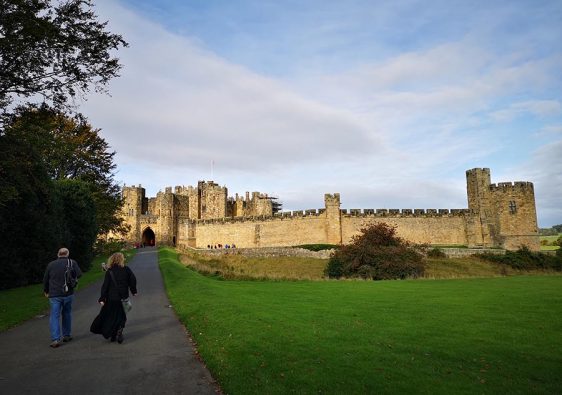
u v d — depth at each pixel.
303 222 74.31
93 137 49.94
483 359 10.46
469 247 66.62
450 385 8.67
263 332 12.48
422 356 10.60
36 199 27.92
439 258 57.31
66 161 46.41
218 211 100.62
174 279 28.33
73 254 37.50
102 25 18.56
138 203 98.62
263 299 19.94
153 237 103.19
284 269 52.81
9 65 17.84
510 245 71.44
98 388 8.47
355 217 72.19
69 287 12.14
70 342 12.20
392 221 72.12
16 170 21.95
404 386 8.52
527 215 71.81
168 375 9.25
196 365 9.96
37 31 16.55
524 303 18.88
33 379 8.98
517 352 11.03
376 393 8.16
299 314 15.83
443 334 12.86
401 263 39.56
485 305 18.36
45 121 21.11
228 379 8.75
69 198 37.50
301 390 8.16
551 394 8.31
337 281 32.59
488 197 73.31
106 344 11.95
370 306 18.06
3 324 14.27
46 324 14.75
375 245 41.72
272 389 8.15
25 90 18.88
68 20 17.95
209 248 76.31
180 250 73.75
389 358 10.33
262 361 9.87
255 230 79.31
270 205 102.88
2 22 16.38
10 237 25.92
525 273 50.19
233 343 11.34
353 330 13.23
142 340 12.38
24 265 27.02
